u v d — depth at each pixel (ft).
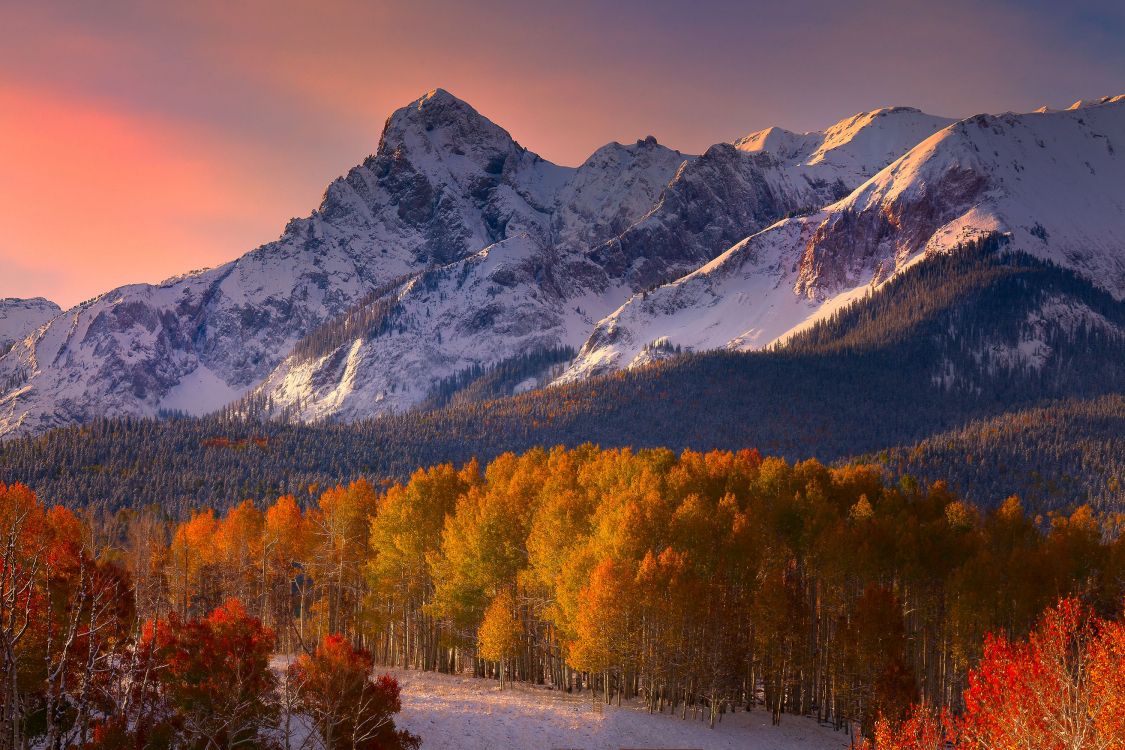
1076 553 252.42
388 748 159.12
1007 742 112.27
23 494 216.13
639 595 208.95
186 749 140.05
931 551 243.19
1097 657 111.65
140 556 238.48
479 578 239.50
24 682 133.08
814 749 212.43
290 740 165.07
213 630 153.99
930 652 241.14
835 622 245.86
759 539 242.58
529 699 224.53
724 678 219.82
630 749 199.21
